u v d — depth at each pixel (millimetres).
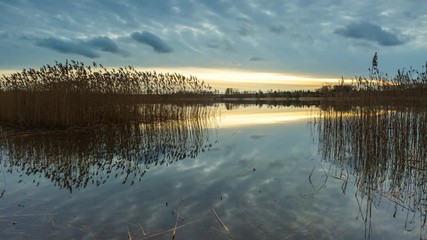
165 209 5145
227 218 4758
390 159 9086
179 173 7516
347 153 10164
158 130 15953
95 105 16047
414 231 4391
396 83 10859
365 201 5582
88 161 8992
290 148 10891
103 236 4191
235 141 12422
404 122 10461
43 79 15172
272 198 5660
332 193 5980
